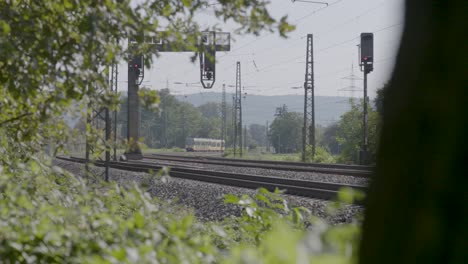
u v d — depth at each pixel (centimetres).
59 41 1758
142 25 1783
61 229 1354
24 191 1567
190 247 1376
